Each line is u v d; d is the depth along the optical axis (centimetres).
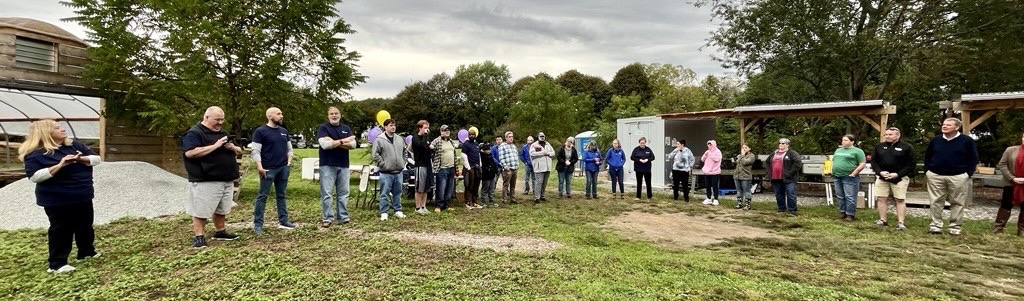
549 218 852
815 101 1775
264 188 659
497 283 438
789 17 1570
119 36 1017
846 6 1531
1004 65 1507
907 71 1548
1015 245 642
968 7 1420
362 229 707
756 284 446
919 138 1708
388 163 792
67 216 478
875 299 412
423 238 650
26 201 829
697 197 1215
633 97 3666
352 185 1463
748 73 1783
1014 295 432
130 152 1240
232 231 675
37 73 1033
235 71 1075
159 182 973
